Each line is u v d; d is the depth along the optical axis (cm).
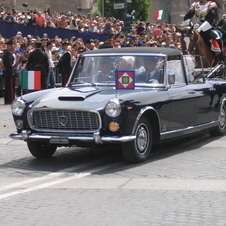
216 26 2511
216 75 1931
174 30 5312
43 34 3378
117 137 1269
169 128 1442
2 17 4231
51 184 1167
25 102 1379
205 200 1012
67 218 912
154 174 1244
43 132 1347
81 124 1302
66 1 8525
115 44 2988
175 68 1524
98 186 1141
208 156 1455
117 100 1279
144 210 953
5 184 1177
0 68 3022
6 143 1719
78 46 3108
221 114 1761
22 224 884
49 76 2889
